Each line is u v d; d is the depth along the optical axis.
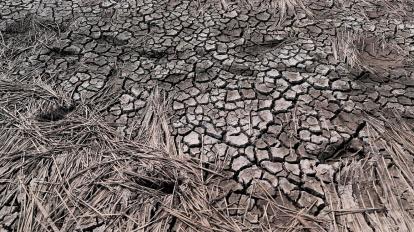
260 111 2.30
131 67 2.59
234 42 2.74
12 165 2.06
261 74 2.51
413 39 2.75
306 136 2.18
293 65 2.56
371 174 2.01
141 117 2.30
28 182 1.99
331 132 2.19
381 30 2.81
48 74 2.56
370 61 2.62
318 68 2.54
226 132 2.20
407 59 2.61
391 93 2.39
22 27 2.90
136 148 2.13
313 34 2.79
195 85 2.46
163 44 2.73
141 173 2.02
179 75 2.53
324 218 1.85
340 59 2.59
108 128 2.23
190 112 2.31
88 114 2.32
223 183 2.00
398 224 1.82
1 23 2.91
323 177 2.01
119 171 2.03
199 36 2.79
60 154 2.11
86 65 2.62
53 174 2.02
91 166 2.04
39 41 2.78
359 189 1.96
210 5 3.05
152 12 2.99
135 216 1.87
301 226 1.83
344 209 1.88
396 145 2.12
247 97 2.38
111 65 2.61
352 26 2.85
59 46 2.74
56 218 1.85
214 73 2.53
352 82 2.46
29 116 2.29
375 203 1.90
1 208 1.90
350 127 2.22
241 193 1.96
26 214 1.86
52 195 1.93
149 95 2.42
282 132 2.20
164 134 2.21
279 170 2.04
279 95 2.38
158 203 1.92
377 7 3.01
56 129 2.22
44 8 3.03
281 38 2.76
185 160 2.08
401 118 2.26
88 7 3.04
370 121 2.24
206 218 1.86
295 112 2.30
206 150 2.12
